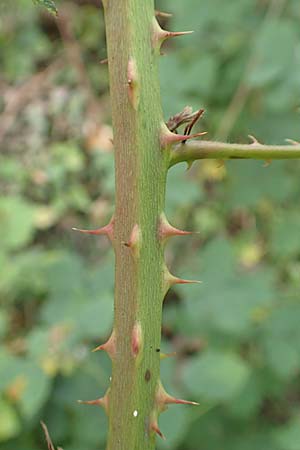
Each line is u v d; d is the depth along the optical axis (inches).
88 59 34.4
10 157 31.1
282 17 21.0
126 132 7.8
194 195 19.3
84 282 18.7
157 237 8.0
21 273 21.8
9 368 17.1
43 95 32.7
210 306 18.5
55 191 29.5
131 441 8.2
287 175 21.6
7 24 33.5
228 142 8.3
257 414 20.8
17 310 23.6
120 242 8.0
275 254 23.7
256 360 19.7
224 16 21.3
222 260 19.4
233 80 21.6
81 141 31.2
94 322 17.2
